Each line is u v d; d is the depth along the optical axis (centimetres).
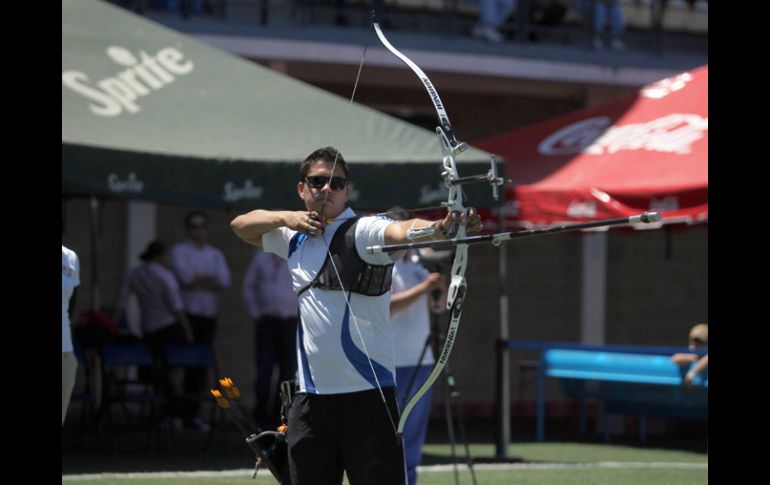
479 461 4056
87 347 4153
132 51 3888
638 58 6162
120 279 5497
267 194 3556
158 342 4241
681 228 5066
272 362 4556
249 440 1873
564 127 5059
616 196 4134
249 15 5919
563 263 6381
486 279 6234
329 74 5750
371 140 3781
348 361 1758
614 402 4838
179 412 4606
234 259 5772
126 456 3962
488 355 6209
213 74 3906
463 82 5953
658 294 6544
